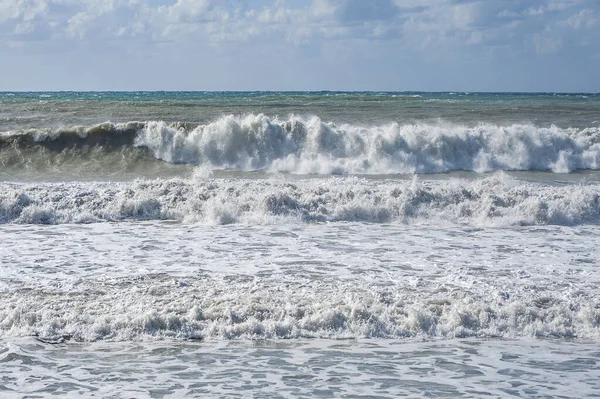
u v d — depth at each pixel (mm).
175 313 9539
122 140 27609
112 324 9039
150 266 12281
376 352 8555
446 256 13461
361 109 47500
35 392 7188
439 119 39188
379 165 27266
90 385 7387
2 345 8484
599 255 13836
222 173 25766
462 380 7672
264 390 7312
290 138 27797
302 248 13992
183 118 38844
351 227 16328
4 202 16812
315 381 7582
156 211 17250
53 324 9047
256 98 73562
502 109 47344
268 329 9141
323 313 9414
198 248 13836
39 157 26656
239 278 11531
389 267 12484
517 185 20688
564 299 10578
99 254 13195
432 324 9430
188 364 8039
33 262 12477
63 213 16688
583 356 8531
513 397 7227
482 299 10453
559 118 41312
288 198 17359
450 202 18156
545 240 15188
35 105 50781
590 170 28734
